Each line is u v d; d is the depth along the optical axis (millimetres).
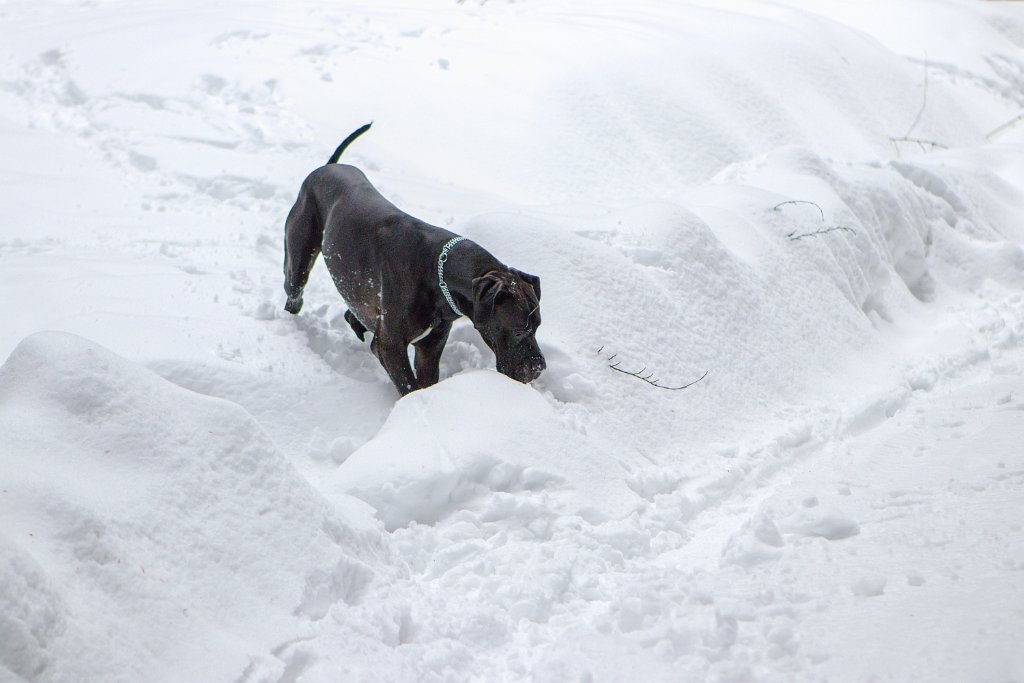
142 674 2844
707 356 6105
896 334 7742
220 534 3322
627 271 6125
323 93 10977
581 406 5332
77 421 3398
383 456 4457
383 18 13547
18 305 5707
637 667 3195
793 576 3631
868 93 14836
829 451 5520
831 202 8062
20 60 12133
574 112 11109
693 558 4172
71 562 2936
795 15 15852
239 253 7008
